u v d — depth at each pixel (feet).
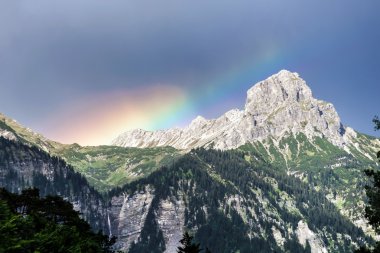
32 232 176.96
